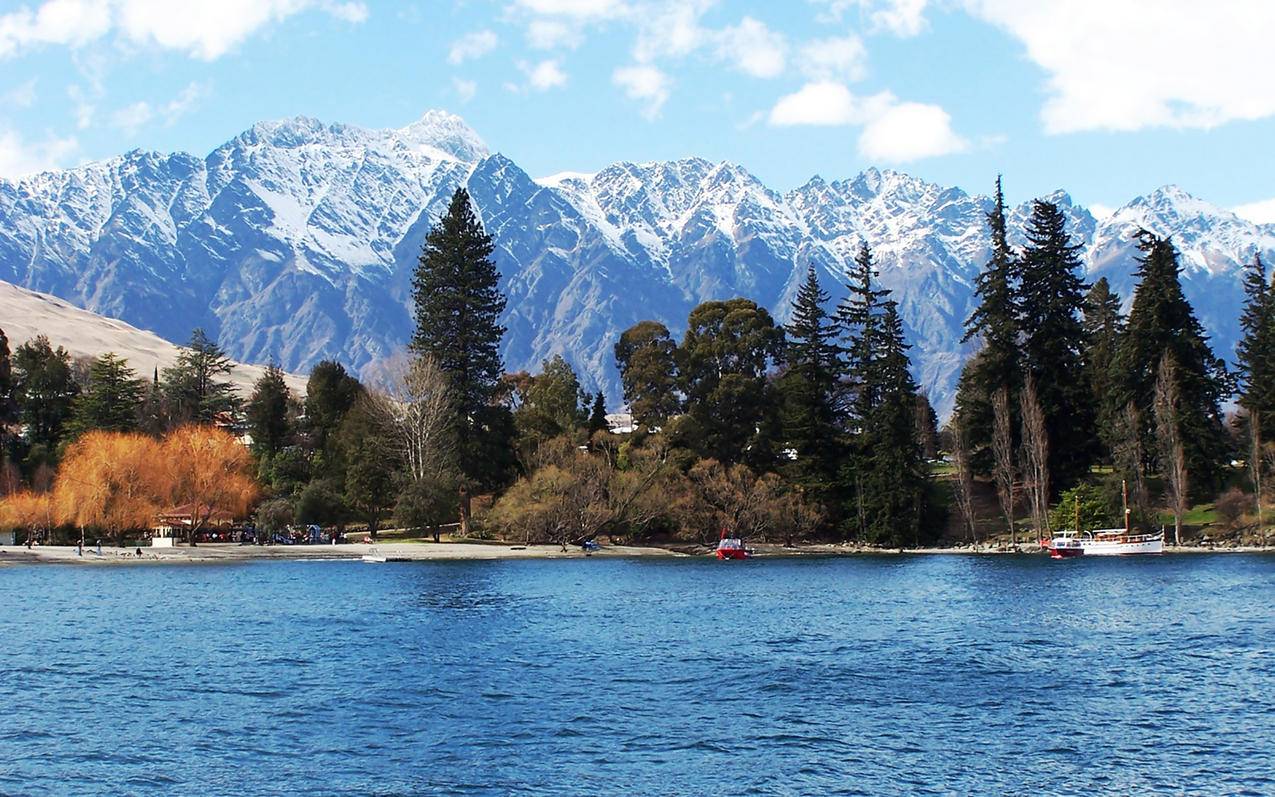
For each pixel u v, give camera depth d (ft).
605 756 149.48
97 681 194.18
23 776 142.31
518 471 556.10
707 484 520.83
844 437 551.59
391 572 417.90
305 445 608.19
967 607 292.20
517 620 269.03
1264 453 505.25
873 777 140.67
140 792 136.98
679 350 592.60
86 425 615.57
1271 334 532.32
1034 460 512.22
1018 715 168.45
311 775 142.31
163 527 530.68
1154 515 495.41
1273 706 171.83
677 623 263.90
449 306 562.25
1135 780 138.51
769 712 171.42
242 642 234.38
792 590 342.44
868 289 584.81
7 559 472.03
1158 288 524.11
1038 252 547.49
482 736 158.71
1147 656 212.84
